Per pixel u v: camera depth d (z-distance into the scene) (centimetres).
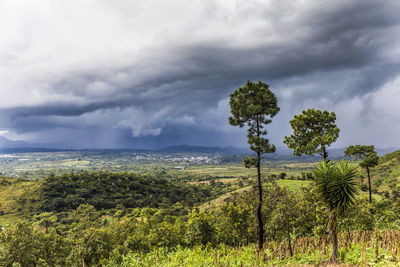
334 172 1493
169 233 4278
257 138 2862
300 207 2036
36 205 13675
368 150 4644
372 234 2067
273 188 2717
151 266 2139
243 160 2947
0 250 2402
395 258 1412
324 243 1777
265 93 2888
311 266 1580
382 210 3225
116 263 2706
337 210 1477
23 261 2558
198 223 3450
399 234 1902
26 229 2725
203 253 2394
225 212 3588
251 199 3425
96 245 3250
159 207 15938
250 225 3359
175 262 2106
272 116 2986
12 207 13262
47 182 16438
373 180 12669
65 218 12225
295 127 3384
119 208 15125
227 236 3494
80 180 18088
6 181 16850
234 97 3028
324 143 3008
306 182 9469
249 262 1922
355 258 1552
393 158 14800
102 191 17038
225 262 1934
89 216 12838
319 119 3234
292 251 1970
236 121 3036
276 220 2095
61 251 3484
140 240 4094
